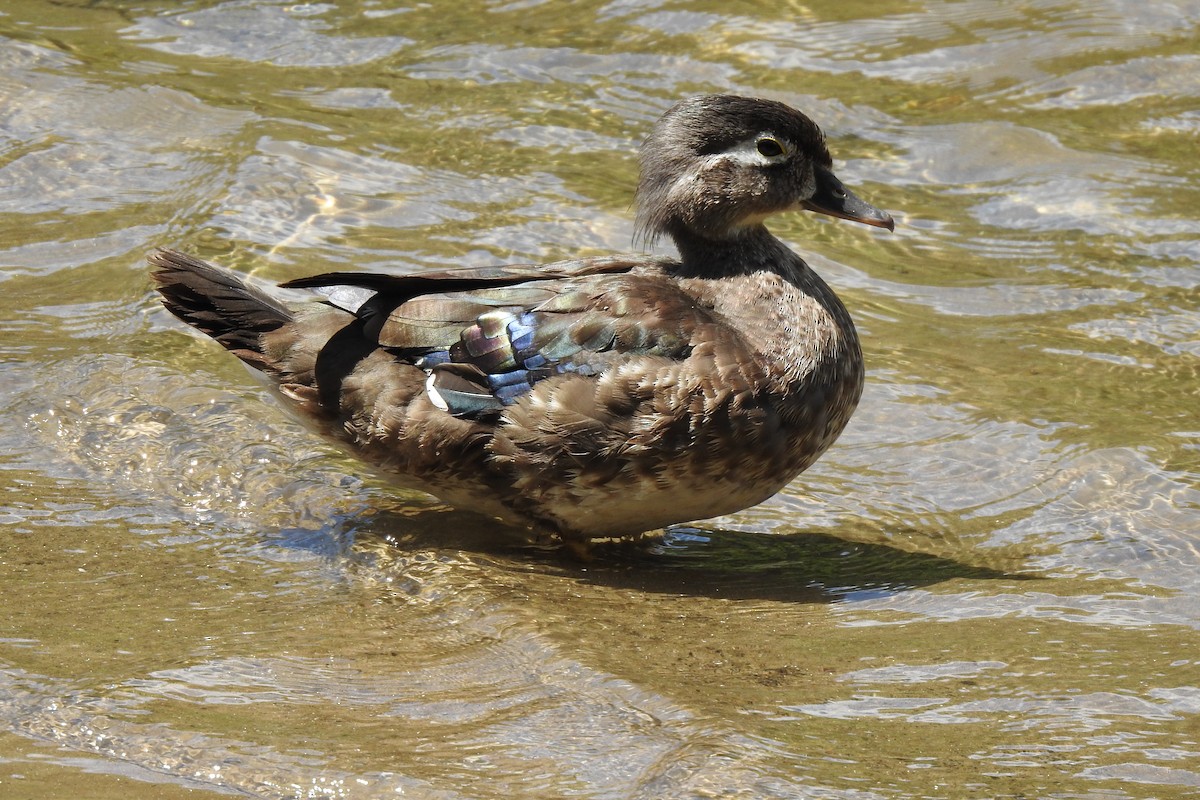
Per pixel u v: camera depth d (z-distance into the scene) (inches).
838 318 425.1
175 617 353.7
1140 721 301.9
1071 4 754.2
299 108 665.0
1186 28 732.0
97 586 369.1
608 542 422.6
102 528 402.3
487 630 350.0
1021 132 659.4
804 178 446.0
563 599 372.8
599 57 714.8
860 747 291.1
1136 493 430.6
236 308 430.6
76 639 339.6
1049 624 354.9
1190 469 441.1
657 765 285.3
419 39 734.5
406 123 658.8
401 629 350.3
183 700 311.9
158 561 385.7
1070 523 418.0
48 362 488.4
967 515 427.5
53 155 618.2
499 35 738.2
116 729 299.9
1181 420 470.0
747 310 418.0
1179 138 652.7
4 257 552.7
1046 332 528.4
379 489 439.2
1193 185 619.5
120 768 288.0
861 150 647.8
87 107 652.7
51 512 408.8
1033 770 281.6
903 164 640.4
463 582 380.5
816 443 413.1
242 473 437.7
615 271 438.0
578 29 743.1
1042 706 308.7
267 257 551.5
